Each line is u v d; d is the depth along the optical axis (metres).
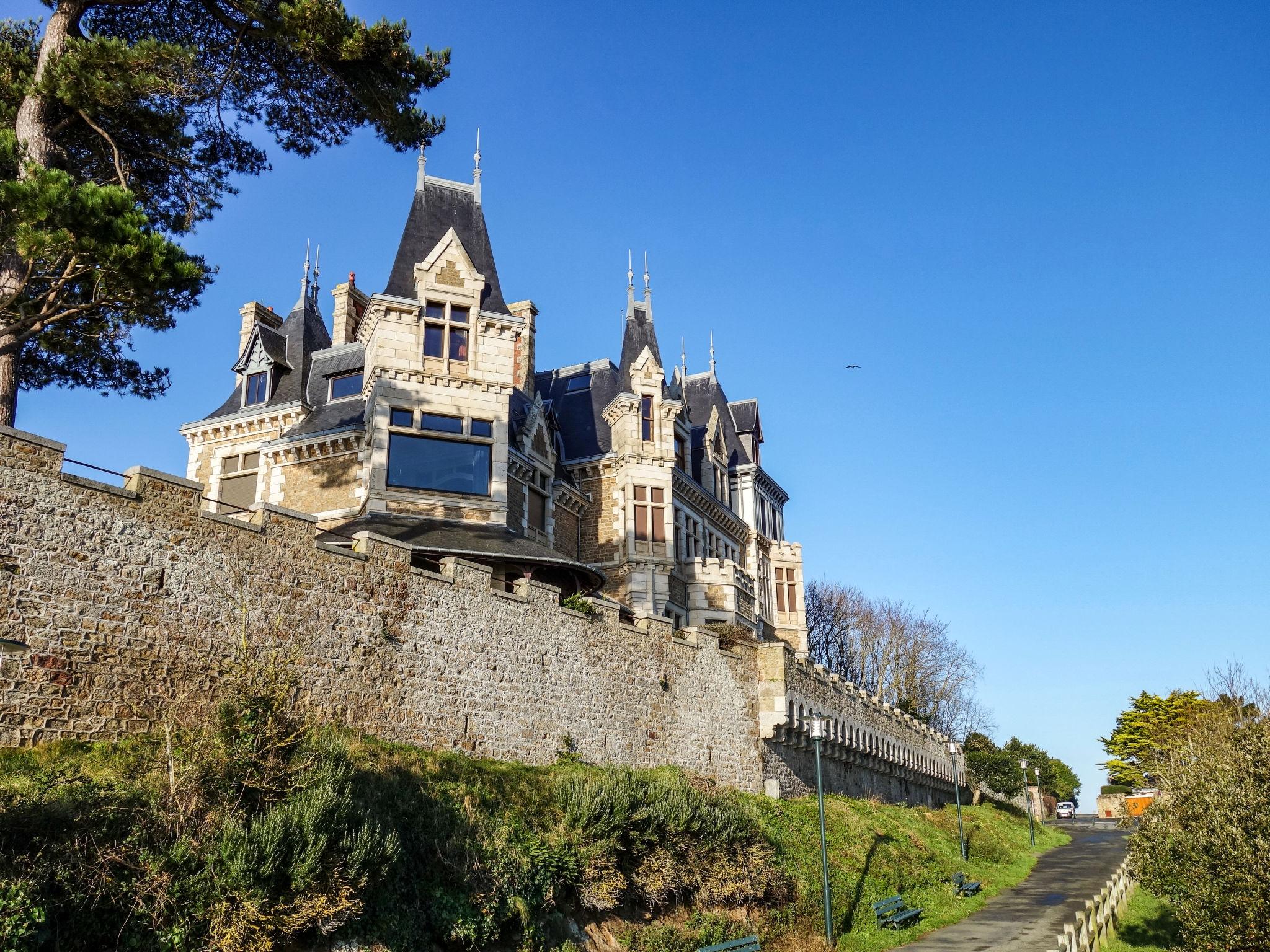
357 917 14.38
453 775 19.77
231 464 36.00
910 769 47.91
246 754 14.51
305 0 20.17
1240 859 16.62
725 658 30.75
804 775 34.50
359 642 20.14
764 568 50.12
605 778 21.84
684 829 22.27
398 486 31.03
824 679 36.72
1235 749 18.69
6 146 16.89
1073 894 33.69
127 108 21.14
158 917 12.51
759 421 52.06
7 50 21.34
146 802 13.51
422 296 32.69
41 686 15.41
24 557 15.59
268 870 13.41
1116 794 82.00
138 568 16.97
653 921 20.72
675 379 48.62
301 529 19.62
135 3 21.55
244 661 15.89
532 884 17.95
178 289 18.06
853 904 26.53
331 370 35.78
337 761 16.06
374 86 21.81
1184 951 17.91
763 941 22.45
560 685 24.39
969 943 24.91
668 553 39.25
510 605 23.59
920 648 68.19
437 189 35.88
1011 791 67.38
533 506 36.44
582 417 42.25
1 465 15.58
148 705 16.34
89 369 22.12
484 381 32.84
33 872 11.71
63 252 16.70
